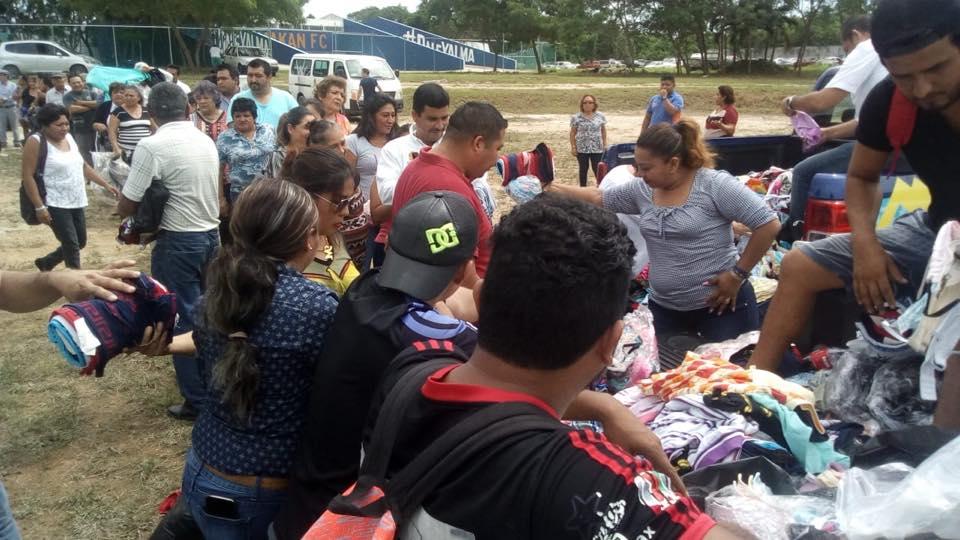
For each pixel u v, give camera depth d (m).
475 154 3.83
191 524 2.83
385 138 6.25
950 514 1.47
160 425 5.11
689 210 3.93
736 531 1.85
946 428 2.12
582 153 12.52
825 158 4.56
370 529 1.49
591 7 63.09
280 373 2.40
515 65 68.75
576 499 1.19
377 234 5.21
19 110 19.36
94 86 16.22
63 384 5.72
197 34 46.84
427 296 2.21
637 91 33.25
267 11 55.00
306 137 5.93
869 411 2.62
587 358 1.37
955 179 2.53
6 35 39.03
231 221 2.51
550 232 1.31
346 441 2.25
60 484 4.44
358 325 2.19
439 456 1.30
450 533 1.27
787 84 42.56
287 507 2.40
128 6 45.75
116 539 3.97
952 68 2.16
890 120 2.54
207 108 7.96
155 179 4.86
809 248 3.00
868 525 1.56
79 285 2.33
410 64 59.66
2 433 4.97
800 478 2.28
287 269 2.47
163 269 5.03
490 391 1.34
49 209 7.64
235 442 2.47
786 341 3.04
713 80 48.59
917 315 2.54
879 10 2.21
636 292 4.62
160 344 2.44
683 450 2.39
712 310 4.02
